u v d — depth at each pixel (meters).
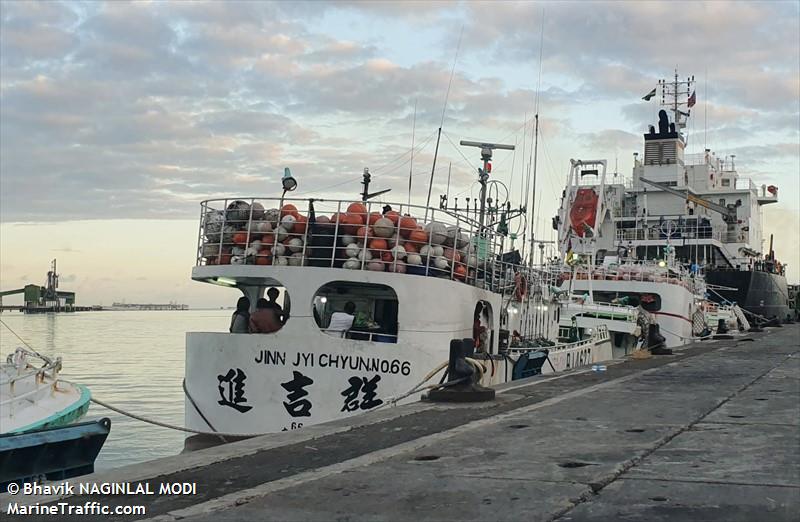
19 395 15.24
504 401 11.16
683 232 45.72
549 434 8.14
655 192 48.44
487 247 17.42
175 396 27.28
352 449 7.66
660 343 22.39
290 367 13.62
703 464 6.49
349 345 13.58
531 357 18.88
